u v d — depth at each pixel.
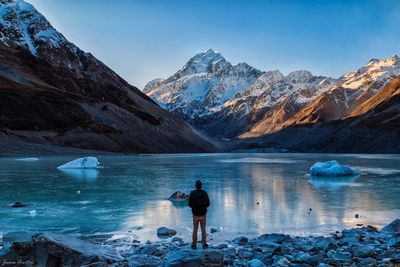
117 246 15.18
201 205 13.78
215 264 11.48
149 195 30.05
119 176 46.56
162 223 19.88
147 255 13.24
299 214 21.94
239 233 17.52
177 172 53.28
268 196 29.16
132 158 104.81
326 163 48.88
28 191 32.34
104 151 133.88
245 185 36.53
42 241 11.91
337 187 34.94
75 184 37.62
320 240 14.77
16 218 21.09
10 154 98.38
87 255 11.93
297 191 32.16
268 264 12.29
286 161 91.06
